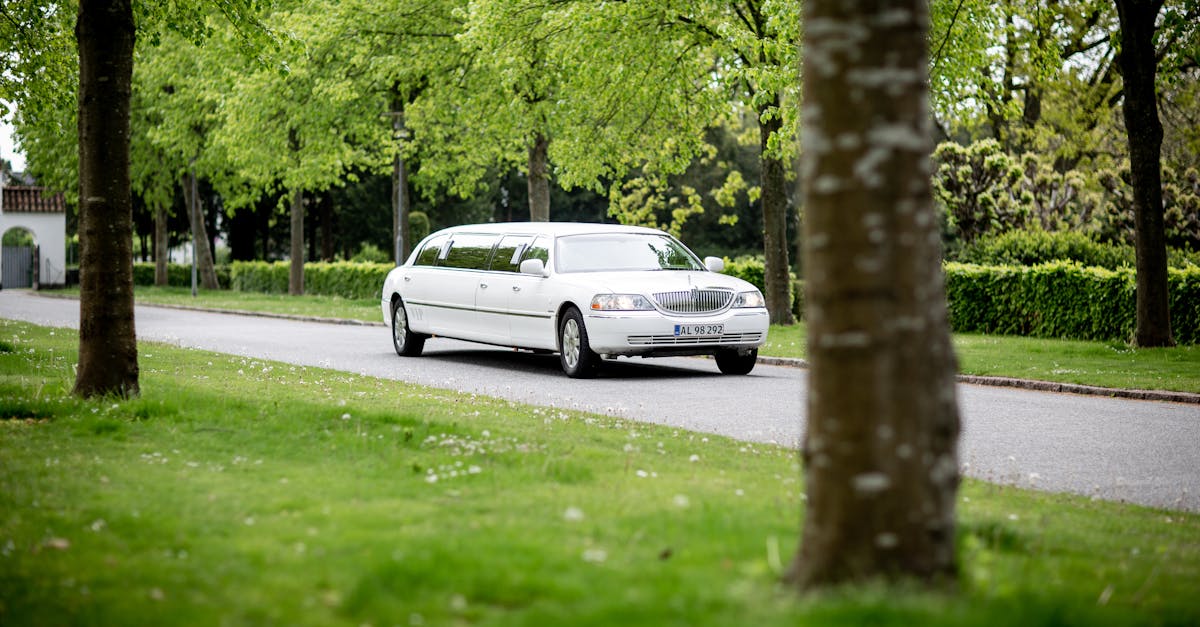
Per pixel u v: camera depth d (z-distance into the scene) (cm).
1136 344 2155
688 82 2786
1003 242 3231
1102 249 3127
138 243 9312
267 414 1060
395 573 486
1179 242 3562
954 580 458
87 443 894
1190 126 3766
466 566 500
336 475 771
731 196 3769
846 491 450
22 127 5212
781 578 475
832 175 448
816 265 454
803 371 1844
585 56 2692
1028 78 3988
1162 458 1045
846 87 444
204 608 455
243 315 3709
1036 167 3766
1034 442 1133
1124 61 2145
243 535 583
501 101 3319
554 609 438
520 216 8744
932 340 452
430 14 3453
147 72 4800
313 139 3834
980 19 2291
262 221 7262
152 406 1061
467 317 1902
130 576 503
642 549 547
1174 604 498
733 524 601
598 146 2980
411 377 1664
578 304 1664
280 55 1809
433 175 4088
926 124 454
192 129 4916
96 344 1161
